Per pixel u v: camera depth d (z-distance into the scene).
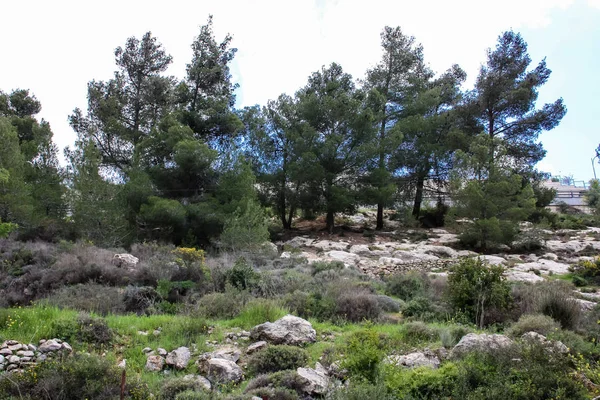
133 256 20.05
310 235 35.03
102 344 10.12
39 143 30.39
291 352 9.17
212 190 31.44
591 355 9.14
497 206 29.77
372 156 34.56
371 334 9.71
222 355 9.63
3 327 10.66
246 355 9.89
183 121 35.41
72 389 7.61
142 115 38.56
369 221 42.38
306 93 39.03
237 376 8.69
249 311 12.66
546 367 7.57
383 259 25.34
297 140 33.84
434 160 38.59
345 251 29.52
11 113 40.59
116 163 36.09
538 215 38.59
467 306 13.54
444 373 7.85
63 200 26.78
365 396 6.91
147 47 39.75
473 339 9.19
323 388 7.77
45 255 19.52
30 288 16.25
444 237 34.28
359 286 16.48
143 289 15.28
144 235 28.16
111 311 13.84
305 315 13.56
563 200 54.28
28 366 8.52
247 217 26.22
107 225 25.41
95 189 25.81
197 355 9.89
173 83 39.12
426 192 41.09
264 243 26.05
